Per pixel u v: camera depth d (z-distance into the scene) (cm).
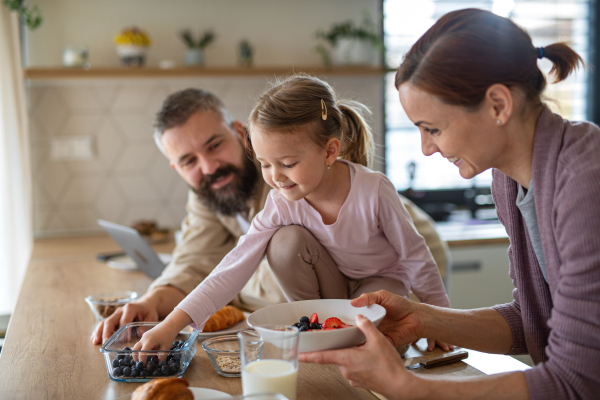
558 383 75
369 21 290
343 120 120
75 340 117
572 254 74
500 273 241
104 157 270
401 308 97
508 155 85
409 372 78
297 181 108
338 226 118
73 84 263
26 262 238
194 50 260
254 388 74
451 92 78
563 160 79
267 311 95
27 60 258
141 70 248
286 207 120
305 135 106
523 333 100
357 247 121
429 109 80
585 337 73
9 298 233
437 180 301
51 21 259
